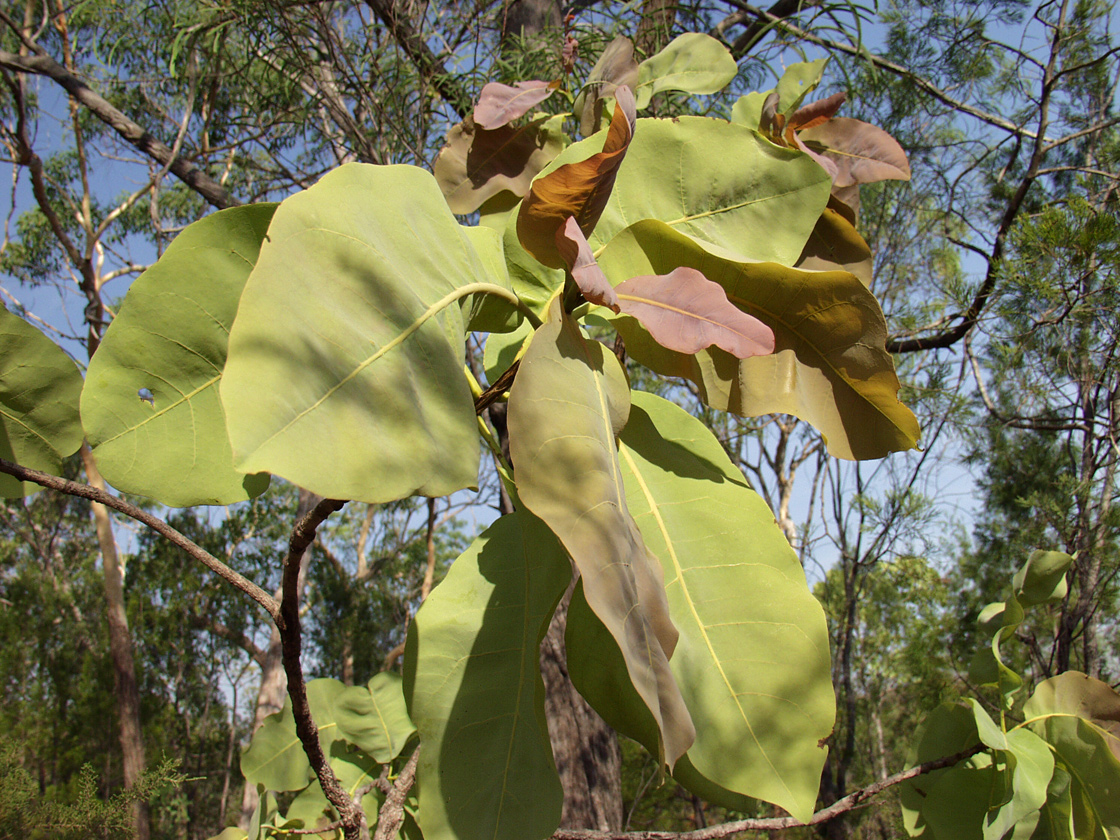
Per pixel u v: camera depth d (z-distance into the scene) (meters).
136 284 0.41
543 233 0.42
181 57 1.78
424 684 0.47
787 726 0.43
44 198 2.96
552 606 0.46
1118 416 1.57
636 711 0.46
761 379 0.50
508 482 0.50
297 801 0.86
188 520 5.97
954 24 1.93
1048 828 0.70
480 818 0.44
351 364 0.33
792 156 0.54
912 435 0.48
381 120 1.37
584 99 0.67
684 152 0.54
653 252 0.49
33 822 1.62
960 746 0.70
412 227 0.40
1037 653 1.97
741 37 1.69
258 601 0.39
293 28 1.35
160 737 5.31
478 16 1.31
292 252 0.34
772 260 0.52
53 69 1.77
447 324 0.39
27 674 5.08
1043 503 1.78
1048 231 1.32
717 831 0.63
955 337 1.61
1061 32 1.76
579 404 0.37
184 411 0.42
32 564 6.37
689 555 0.47
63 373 0.46
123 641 4.51
